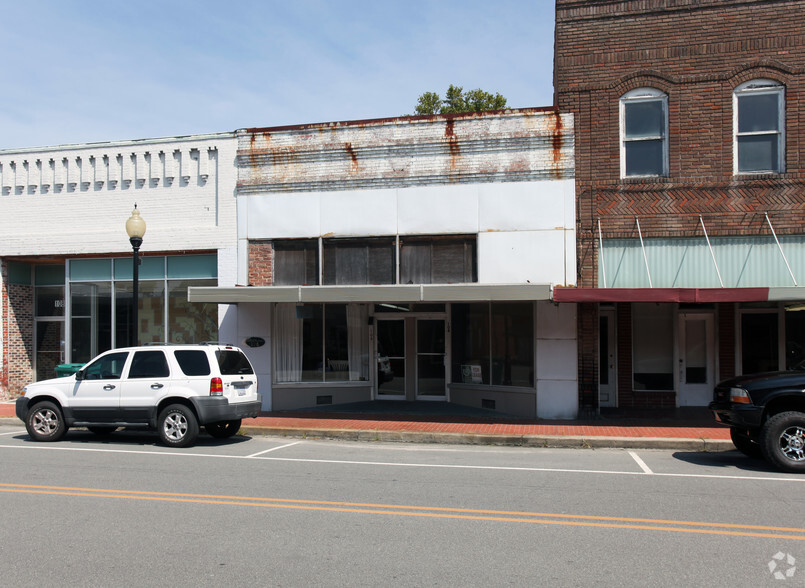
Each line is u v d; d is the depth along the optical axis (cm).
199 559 568
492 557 572
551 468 981
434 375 1670
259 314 1611
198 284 1684
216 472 945
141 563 559
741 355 1547
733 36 1410
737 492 819
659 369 1580
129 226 1413
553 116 1477
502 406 1517
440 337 1667
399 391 1683
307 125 1596
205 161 1653
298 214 1593
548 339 1454
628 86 1449
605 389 1602
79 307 1762
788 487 848
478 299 1304
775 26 1396
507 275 1478
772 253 1387
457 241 1526
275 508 737
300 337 1639
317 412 1545
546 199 1470
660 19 1440
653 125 1450
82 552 588
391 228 1545
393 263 1554
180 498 783
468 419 1440
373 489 834
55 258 1784
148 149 1688
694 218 1412
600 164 1453
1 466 988
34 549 596
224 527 662
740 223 1395
